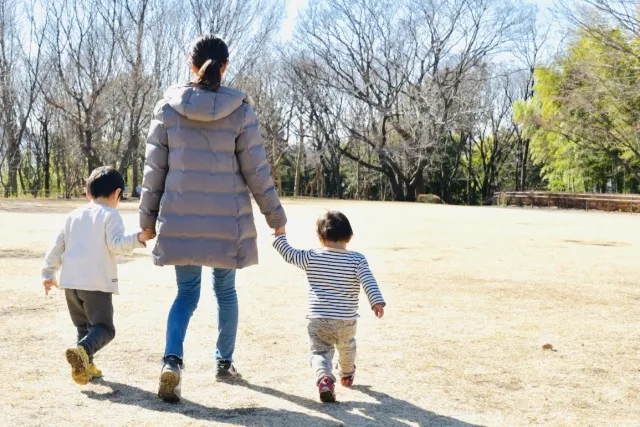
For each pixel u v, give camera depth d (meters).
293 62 48.97
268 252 10.80
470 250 11.66
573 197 36.56
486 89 56.91
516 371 4.30
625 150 37.50
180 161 3.65
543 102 38.72
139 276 8.01
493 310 6.34
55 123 51.62
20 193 45.19
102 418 3.29
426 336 5.21
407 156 45.56
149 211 3.73
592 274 8.92
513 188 64.88
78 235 3.81
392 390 3.87
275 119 52.34
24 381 3.87
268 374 4.12
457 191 63.75
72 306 3.91
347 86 47.72
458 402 3.67
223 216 3.67
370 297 3.61
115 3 40.53
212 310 6.00
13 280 7.50
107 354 4.48
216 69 3.69
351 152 59.22
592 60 32.53
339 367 3.91
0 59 43.03
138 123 44.19
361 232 15.30
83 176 48.03
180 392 3.59
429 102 44.09
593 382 4.09
